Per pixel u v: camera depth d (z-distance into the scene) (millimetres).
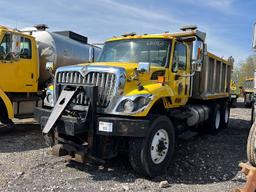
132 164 5383
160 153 5582
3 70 8141
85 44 11414
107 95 5312
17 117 8641
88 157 5199
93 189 4789
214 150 7652
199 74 8875
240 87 24875
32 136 8391
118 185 5016
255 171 4281
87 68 5488
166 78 6289
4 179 5047
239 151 7652
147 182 5238
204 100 9617
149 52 6605
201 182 5363
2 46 8102
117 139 5566
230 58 11961
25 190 4621
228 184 5258
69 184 4957
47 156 6426
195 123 8406
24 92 8781
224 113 11297
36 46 9047
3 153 6602
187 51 7227
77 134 5383
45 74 9656
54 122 5207
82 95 5406
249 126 12250
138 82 5535
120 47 6926
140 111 5188
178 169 6023
